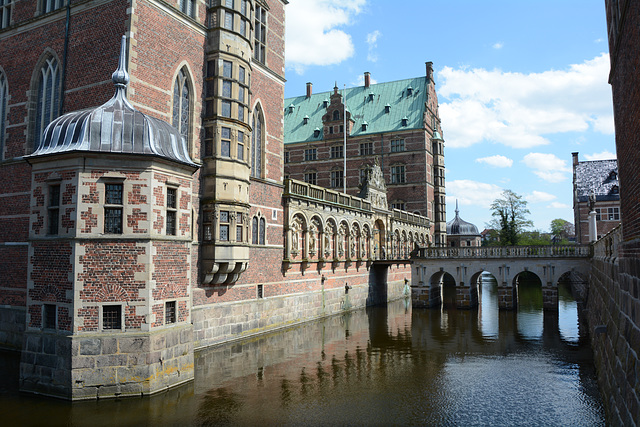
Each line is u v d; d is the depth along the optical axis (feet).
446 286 238.48
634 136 38.99
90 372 49.08
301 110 227.61
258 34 98.22
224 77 82.17
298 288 110.63
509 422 47.16
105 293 50.21
